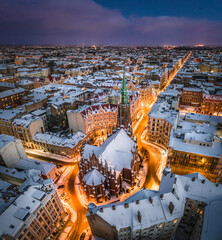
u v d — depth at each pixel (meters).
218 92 154.38
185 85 176.00
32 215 54.34
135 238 53.44
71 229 66.44
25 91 170.12
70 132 121.19
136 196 59.69
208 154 74.31
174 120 100.06
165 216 52.00
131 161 75.69
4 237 48.56
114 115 120.25
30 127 107.62
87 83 186.25
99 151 76.69
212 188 57.91
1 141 87.00
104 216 51.62
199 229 51.84
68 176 90.44
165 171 62.12
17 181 81.75
